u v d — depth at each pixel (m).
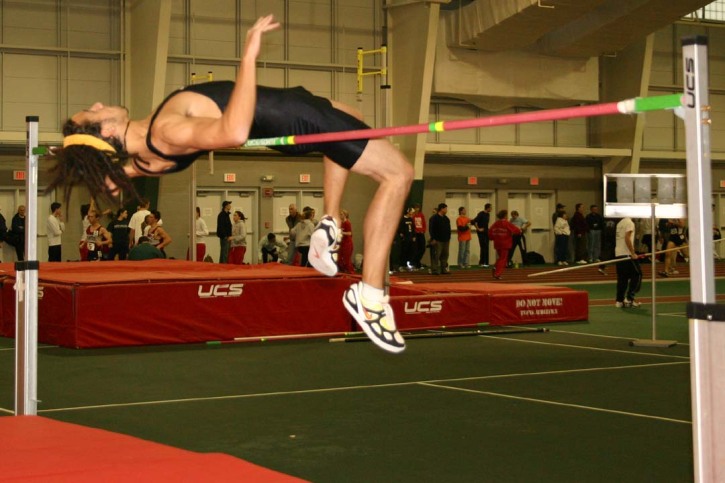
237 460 3.13
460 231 22.31
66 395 6.80
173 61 19.98
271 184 21.62
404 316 10.59
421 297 10.72
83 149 3.17
